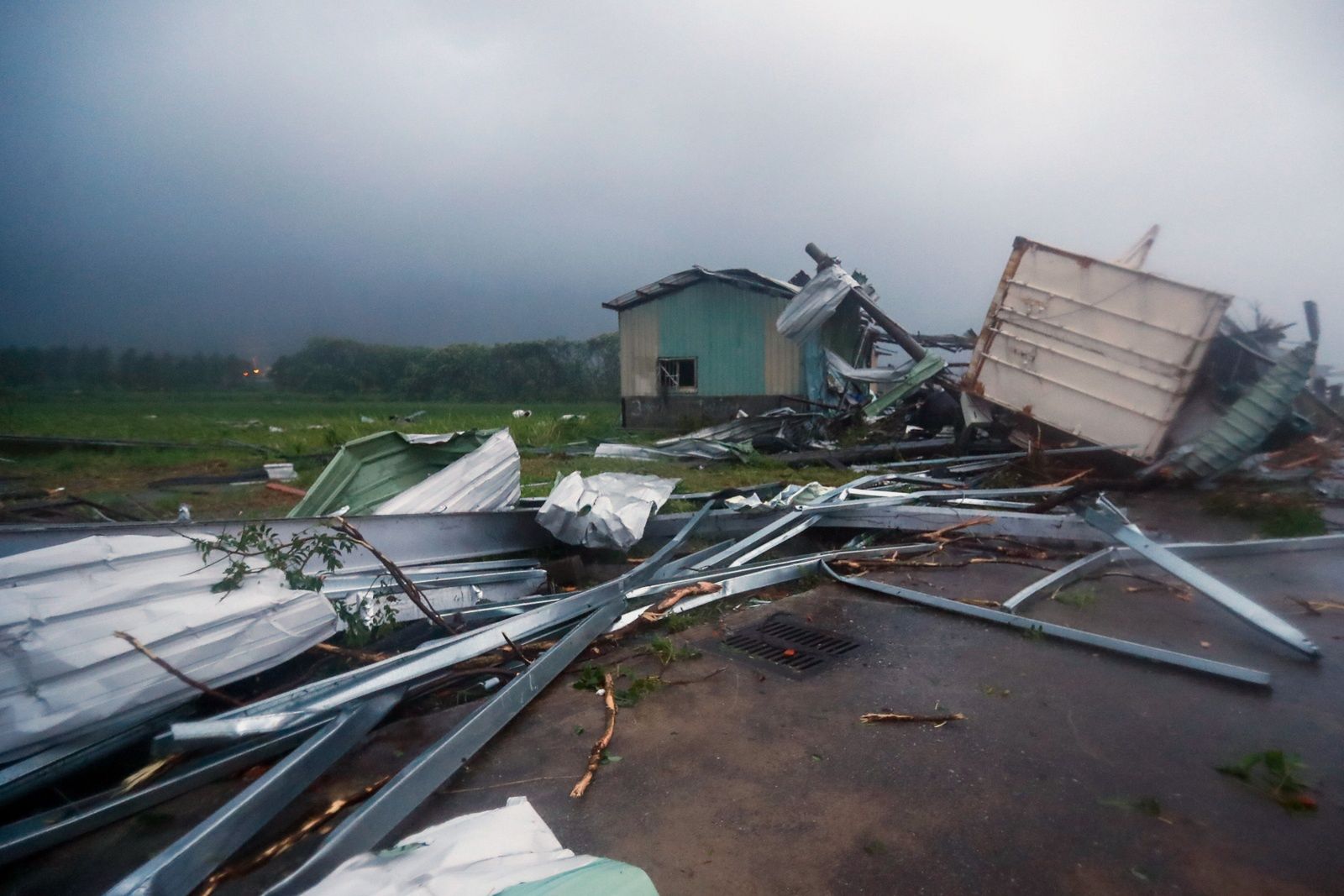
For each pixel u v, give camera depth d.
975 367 11.41
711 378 18.61
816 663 3.89
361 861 1.95
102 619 2.74
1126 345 9.54
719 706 3.41
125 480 10.53
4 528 3.63
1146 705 3.34
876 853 2.36
